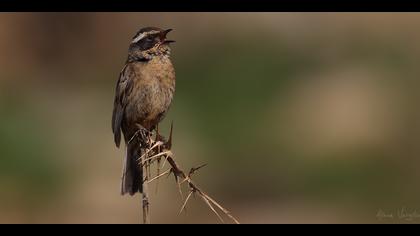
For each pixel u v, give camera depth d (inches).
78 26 912.9
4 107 778.2
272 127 694.5
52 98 826.2
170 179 630.5
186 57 831.1
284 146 672.4
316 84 761.0
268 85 770.2
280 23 839.7
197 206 623.8
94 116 778.2
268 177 657.0
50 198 647.8
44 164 674.8
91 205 633.0
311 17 837.2
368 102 712.4
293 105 724.0
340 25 828.6
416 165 656.4
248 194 645.3
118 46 904.3
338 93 730.8
